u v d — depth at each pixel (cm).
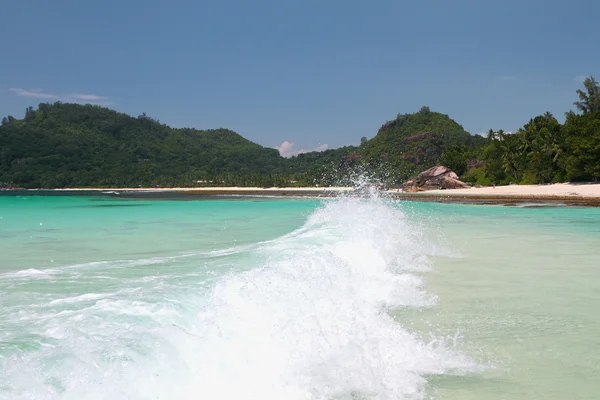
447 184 7169
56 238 1335
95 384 319
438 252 1155
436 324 590
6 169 15350
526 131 7244
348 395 386
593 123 5319
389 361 462
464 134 14950
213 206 3588
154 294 596
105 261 912
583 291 766
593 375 440
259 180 12700
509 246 1272
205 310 527
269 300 570
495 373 443
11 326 441
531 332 563
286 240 1190
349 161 13938
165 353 387
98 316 483
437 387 411
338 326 537
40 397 293
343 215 1802
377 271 889
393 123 17338
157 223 1897
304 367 423
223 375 382
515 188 5872
